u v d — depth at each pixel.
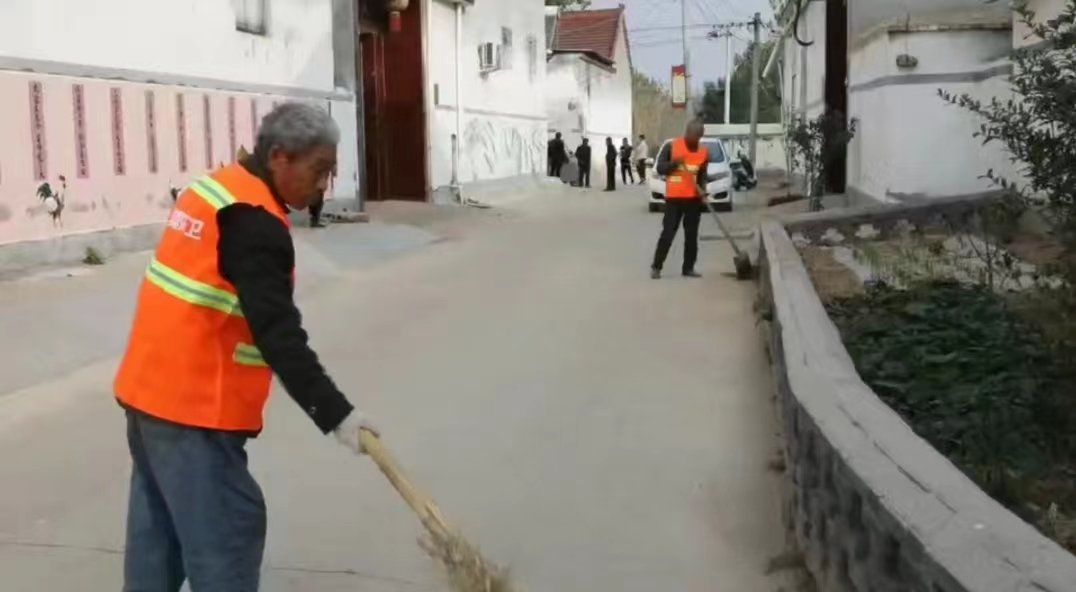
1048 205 5.34
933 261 10.65
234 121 15.84
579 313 10.63
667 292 11.81
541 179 34.66
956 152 16.06
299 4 17.94
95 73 12.62
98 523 5.14
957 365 6.14
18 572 4.57
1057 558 2.64
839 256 12.22
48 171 11.88
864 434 3.79
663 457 6.16
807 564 4.37
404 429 6.72
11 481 5.71
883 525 3.20
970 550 2.74
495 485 5.73
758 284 11.55
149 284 3.33
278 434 6.59
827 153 20.36
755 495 5.55
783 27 35.09
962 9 18.73
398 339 9.46
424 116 24.59
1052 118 5.11
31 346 8.45
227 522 3.32
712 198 23.09
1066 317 5.36
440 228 19.83
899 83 16.28
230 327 3.27
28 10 11.53
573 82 41.00
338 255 14.78
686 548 4.93
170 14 14.15
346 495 5.55
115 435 6.54
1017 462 4.95
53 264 11.95
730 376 7.98
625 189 35.78
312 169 3.32
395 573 4.61
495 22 29.56
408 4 24.30
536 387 7.74
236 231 3.20
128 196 13.27
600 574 4.66
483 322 10.23
